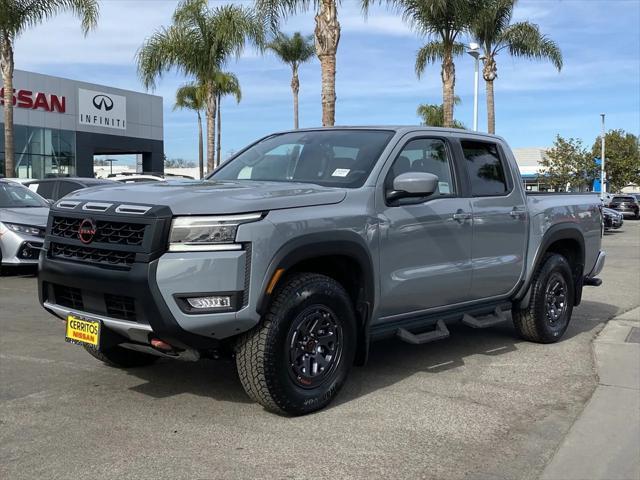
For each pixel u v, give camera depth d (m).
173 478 3.55
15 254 10.16
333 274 4.88
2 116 32.69
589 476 3.74
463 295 5.76
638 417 4.68
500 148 6.38
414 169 5.36
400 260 5.05
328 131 5.71
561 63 26.34
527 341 6.95
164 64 24.02
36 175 34.56
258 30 21.91
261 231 4.10
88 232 4.26
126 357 5.46
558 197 7.04
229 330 4.08
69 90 36.16
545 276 6.58
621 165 51.78
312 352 4.49
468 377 5.57
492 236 5.95
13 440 4.02
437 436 4.24
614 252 18.34
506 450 4.06
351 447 4.02
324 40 14.12
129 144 40.16
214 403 4.74
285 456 3.86
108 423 4.32
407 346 6.63
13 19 19.27
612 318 8.44
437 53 24.14
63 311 4.52
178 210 4.02
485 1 20.69
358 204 4.75
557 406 4.88
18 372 5.44
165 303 3.96
